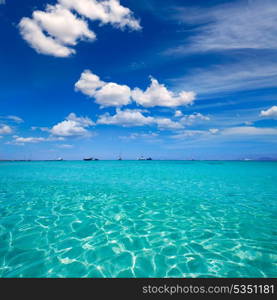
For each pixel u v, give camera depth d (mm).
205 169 30047
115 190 11352
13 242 4863
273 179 16891
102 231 5566
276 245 4742
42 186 12625
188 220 6434
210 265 3938
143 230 5637
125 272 3748
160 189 11781
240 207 7891
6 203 8336
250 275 3645
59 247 4641
